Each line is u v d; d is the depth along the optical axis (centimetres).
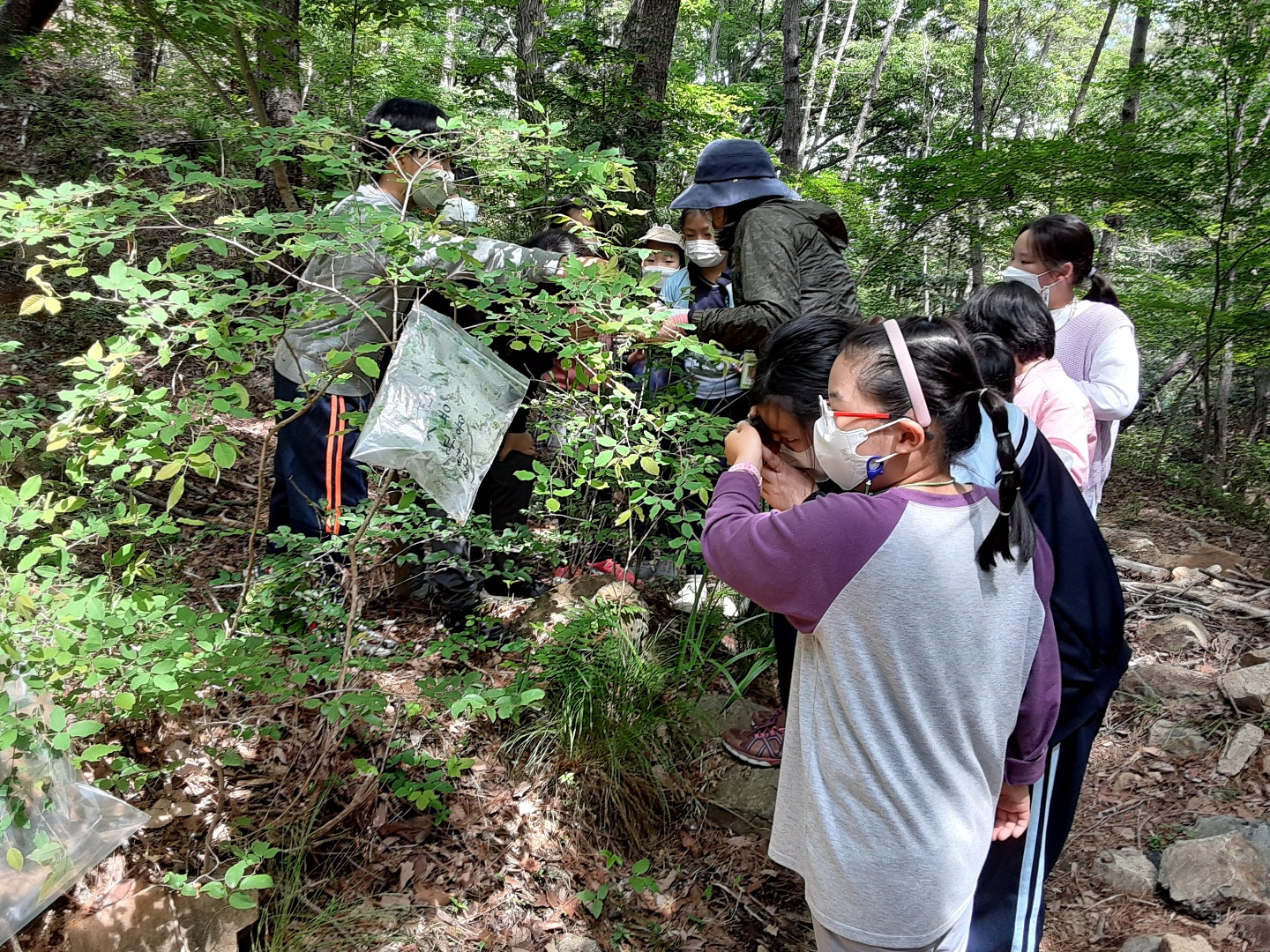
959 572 123
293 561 259
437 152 224
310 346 269
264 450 212
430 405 201
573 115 671
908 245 1018
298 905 212
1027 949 151
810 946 219
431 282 207
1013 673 129
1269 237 673
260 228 185
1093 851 240
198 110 761
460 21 1388
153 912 186
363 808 237
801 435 152
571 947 215
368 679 265
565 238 292
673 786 261
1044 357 221
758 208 266
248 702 264
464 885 226
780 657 206
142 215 182
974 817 131
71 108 754
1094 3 2300
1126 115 848
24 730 155
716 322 254
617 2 1556
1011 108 2378
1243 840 221
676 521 241
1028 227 272
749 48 2602
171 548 326
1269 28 619
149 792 229
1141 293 764
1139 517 572
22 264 550
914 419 126
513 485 318
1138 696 304
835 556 123
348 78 765
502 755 259
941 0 2466
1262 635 348
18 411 219
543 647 272
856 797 129
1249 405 1073
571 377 248
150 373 384
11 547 179
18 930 164
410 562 319
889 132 2380
